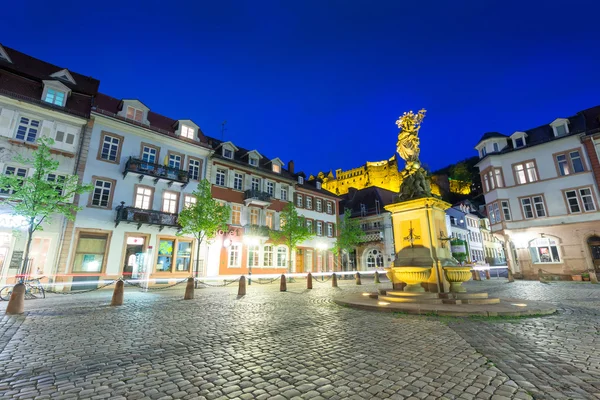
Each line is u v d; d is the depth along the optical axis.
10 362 4.52
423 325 6.70
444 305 8.43
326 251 36.47
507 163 29.70
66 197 15.34
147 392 3.44
